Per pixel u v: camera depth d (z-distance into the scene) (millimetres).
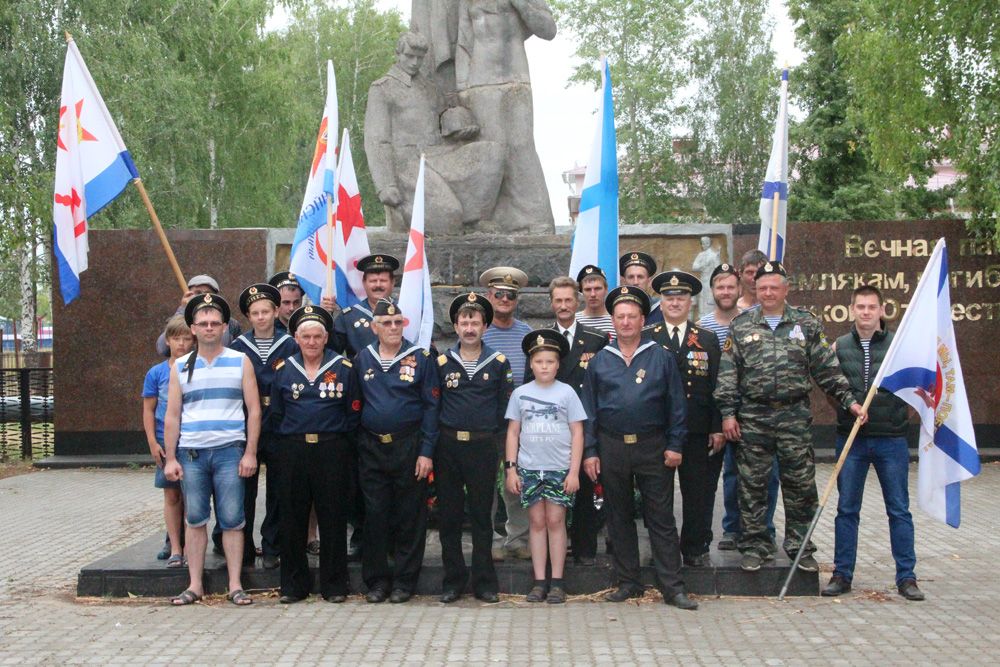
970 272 13812
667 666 5066
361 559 6820
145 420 6934
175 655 5309
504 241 9188
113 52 22188
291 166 31469
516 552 6859
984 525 9422
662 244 13750
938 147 15062
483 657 5219
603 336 7051
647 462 6355
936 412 6594
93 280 13938
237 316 13938
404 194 9477
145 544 7527
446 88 9648
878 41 14117
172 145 24547
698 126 32375
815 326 6656
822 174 23828
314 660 5191
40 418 15859
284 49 29125
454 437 6441
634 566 6449
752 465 6582
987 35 13422
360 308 7445
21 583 7281
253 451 6547
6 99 21047
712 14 32406
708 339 6789
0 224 17453
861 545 8492
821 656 5227
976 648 5383
